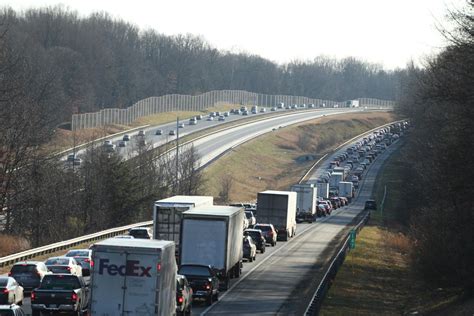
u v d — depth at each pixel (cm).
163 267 6994
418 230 13288
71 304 8250
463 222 9756
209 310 9375
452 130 9562
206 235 10994
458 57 9144
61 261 10881
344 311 9231
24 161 18500
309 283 12231
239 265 12631
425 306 10475
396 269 14525
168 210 12725
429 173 12769
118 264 6931
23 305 9250
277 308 9688
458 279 10406
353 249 16812
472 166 9056
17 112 17812
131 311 6919
